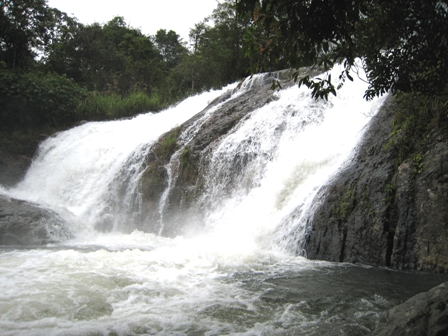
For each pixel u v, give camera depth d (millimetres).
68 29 34781
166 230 13227
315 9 4574
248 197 11867
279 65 21547
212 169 13703
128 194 15078
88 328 5258
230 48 30016
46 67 33594
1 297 6309
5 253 9766
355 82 13344
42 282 7051
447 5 4695
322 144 11648
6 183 20375
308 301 6137
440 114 8109
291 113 13664
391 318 4422
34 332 5137
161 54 52312
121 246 11195
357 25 5492
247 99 16984
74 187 17500
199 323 5414
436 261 7195
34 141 22109
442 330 3904
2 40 30297
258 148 13070
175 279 7297
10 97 22719
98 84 32906
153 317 5609
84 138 20703
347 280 7016
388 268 7660
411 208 7723
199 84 31781
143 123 21094
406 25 5031
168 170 14516
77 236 12781
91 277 7332
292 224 9734
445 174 7520
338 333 5016
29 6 31453
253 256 8836
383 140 9250
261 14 5191
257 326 5301
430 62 5266
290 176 11297
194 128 16156
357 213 8352
